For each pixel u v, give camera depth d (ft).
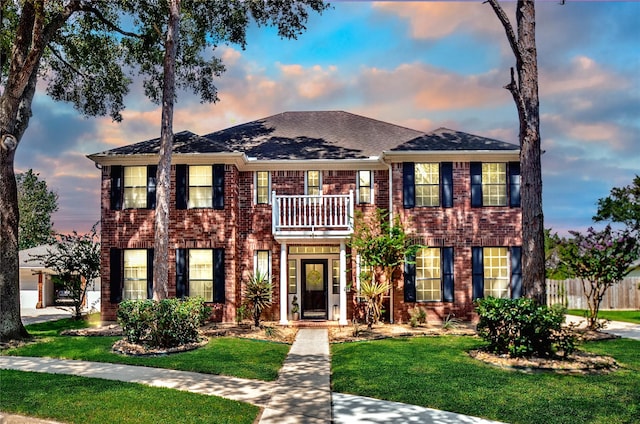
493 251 60.75
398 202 60.03
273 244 63.05
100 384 29.73
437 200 60.54
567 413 24.52
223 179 60.44
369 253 55.06
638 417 23.94
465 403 26.14
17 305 48.73
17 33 50.21
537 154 40.40
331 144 68.28
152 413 24.14
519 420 23.63
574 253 53.47
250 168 63.62
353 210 59.57
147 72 71.51
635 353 39.40
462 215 60.03
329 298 63.31
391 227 57.21
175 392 28.02
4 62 60.80
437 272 60.23
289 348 44.29
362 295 55.31
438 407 25.67
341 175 63.72
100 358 37.88
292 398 27.50
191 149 60.64
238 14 64.80
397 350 40.83
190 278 60.34
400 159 60.08
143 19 65.46
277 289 62.69
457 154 59.31
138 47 68.90
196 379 31.60
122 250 60.90
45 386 29.19
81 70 72.95
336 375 32.86
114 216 61.00
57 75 70.90
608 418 23.80
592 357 36.06
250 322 60.13
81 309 73.15
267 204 63.57
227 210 60.29
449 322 54.60
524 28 40.96
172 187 60.64
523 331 35.50
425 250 60.49
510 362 34.73
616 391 28.25
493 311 36.76
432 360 36.68
